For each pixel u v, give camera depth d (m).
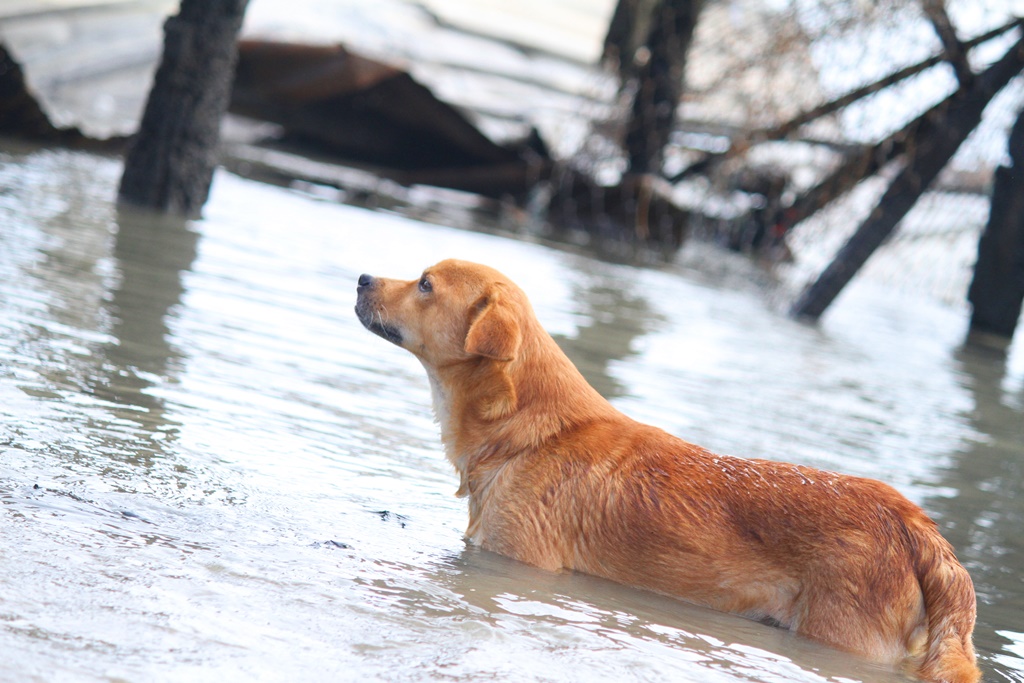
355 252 14.39
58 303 8.68
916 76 17.55
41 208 12.61
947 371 14.62
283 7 26.92
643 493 5.55
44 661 3.54
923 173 17.08
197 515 5.19
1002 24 17.02
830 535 5.22
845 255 17.06
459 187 24.16
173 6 27.06
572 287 14.99
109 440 5.98
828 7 17.89
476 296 6.07
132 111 22.61
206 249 12.46
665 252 22.27
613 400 9.20
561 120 24.05
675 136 23.56
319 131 24.86
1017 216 18.02
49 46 23.50
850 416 10.66
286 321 10.05
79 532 4.64
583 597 5.23
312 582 4.67
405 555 5.31
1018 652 5.51
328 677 3.83
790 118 19.47
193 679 3.62
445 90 24.53
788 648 5.01
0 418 5.90
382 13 28.48
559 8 34.62
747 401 10.40
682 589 5.43
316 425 7.22
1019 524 7.93
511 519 5.66
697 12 21.73
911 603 5.11
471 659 4.20
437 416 6.25
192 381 7.50
